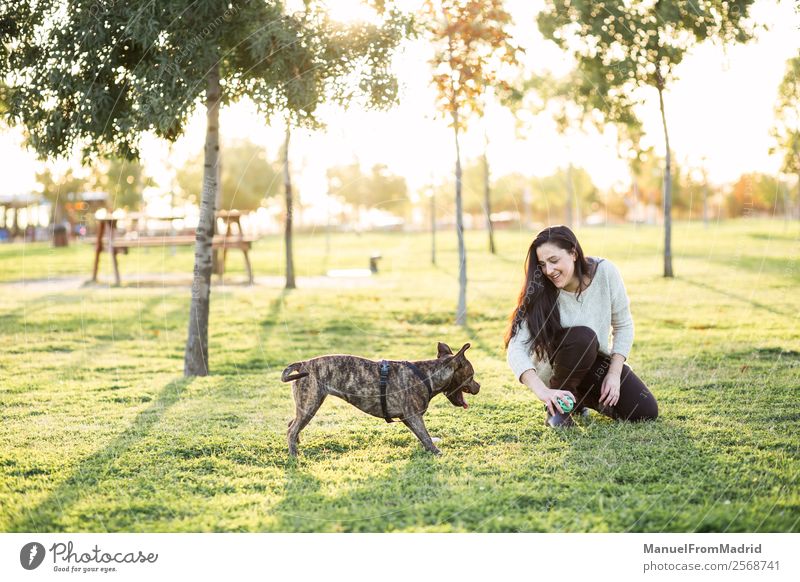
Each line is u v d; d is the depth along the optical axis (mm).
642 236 25031
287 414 5402
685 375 6262
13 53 6594
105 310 10789
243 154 35844
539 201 38938
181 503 3771
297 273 16547
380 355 7676
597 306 4852
